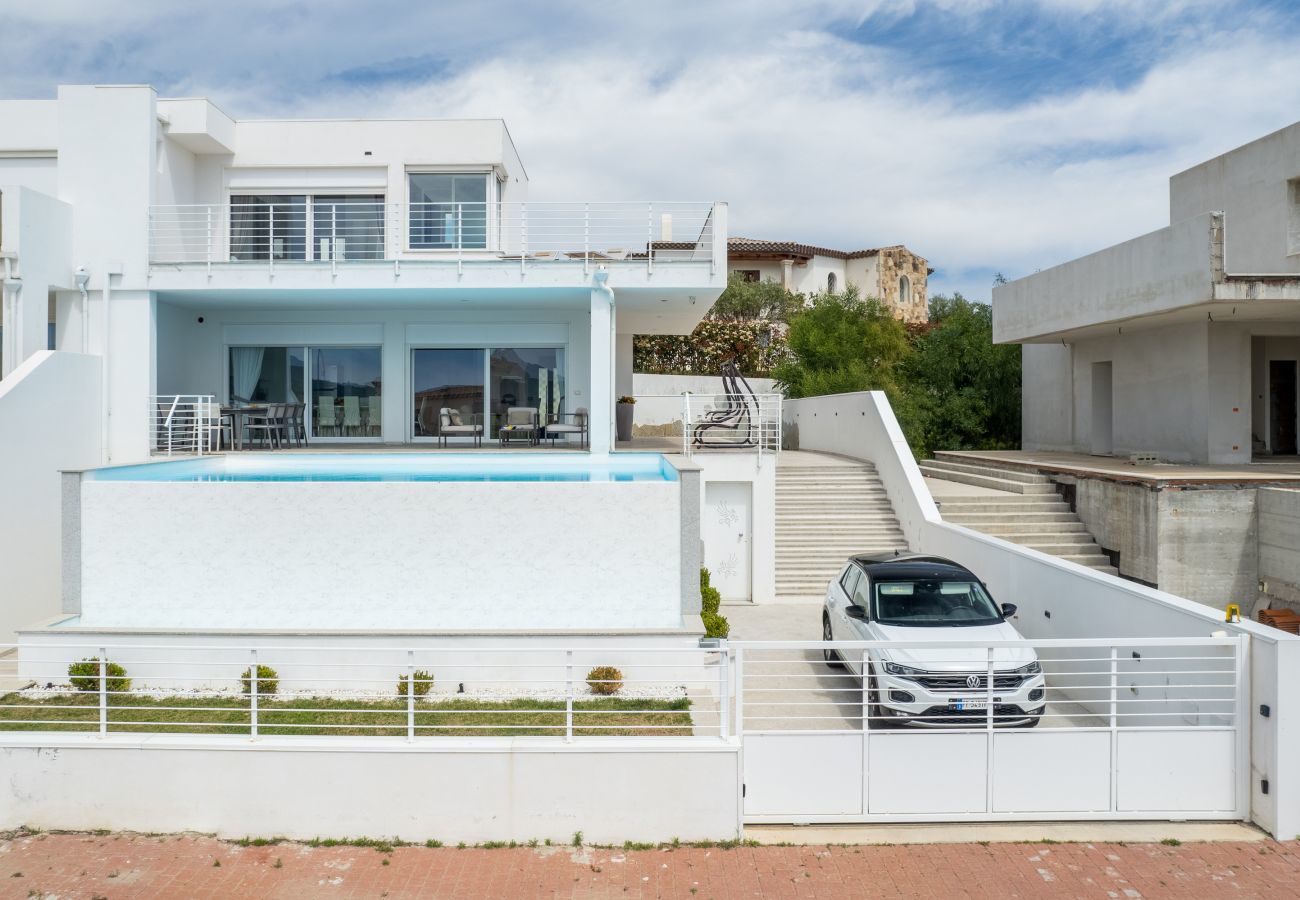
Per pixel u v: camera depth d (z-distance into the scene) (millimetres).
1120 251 17219
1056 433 24453
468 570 10922
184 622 10883
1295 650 7324
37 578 14336
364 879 6961
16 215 15453
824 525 17312
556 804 7578
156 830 7719
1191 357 17984
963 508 16609
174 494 10891
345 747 7629
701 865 7148
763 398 18203
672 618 10922
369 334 19672
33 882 6867
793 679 10945
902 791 7703
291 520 10898
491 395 19812
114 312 16844
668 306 20047
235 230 19141
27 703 9648
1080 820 7719
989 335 29547
